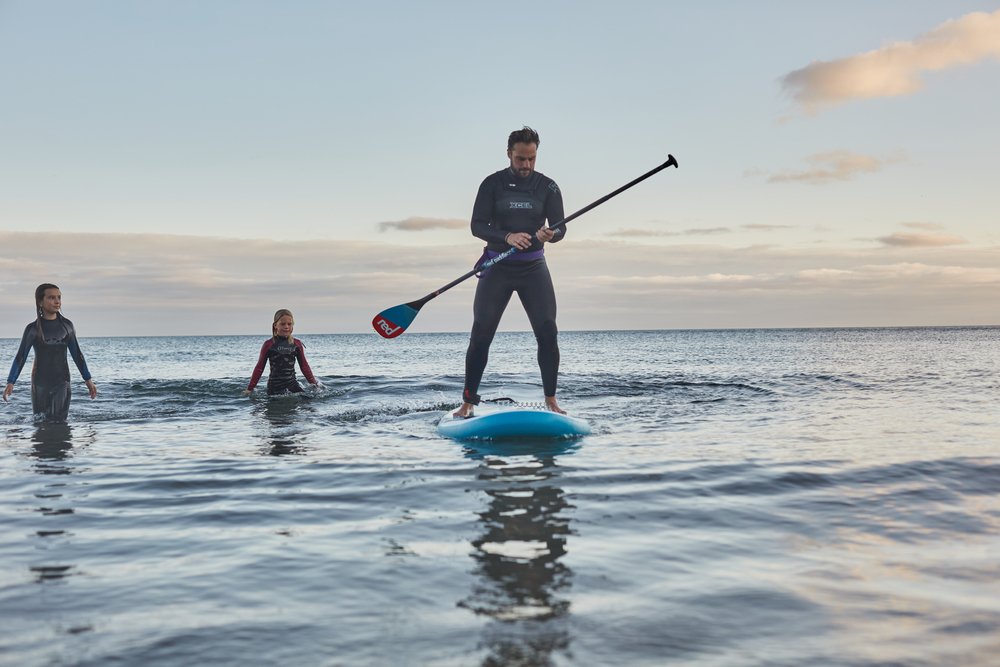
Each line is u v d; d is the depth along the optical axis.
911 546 2.39
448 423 5.32
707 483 3.38
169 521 2.78
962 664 1.48
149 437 5.22
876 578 2.05
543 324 5.47
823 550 2.34
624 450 4.40
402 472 3.71
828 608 1.81
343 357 26.27
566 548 2.36
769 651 1.55
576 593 1.92
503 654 1.54
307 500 3.12
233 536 2.55
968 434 4.99
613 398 8.00
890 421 5.79
